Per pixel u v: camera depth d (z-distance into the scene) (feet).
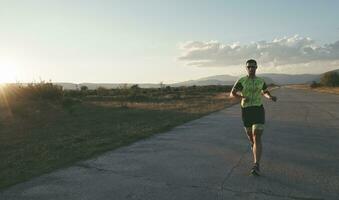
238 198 19.10
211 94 187.62
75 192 20.33
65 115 70.38
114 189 20.72
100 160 27.94
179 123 52.01
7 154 33.60
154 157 28.84
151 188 20.81
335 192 20.08
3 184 22.11
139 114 69.21
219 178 22.72
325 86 362.74
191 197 19.26
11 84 88.02
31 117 65.10
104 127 50.55
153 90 227.61
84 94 160.86
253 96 23.63
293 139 37.35
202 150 31.63
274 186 21.08
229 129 45.50
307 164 26.32
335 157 28.66
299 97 141.90
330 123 51.24
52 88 91.25
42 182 22.35
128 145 34.40
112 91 183.21
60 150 32.99
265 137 38.68
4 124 57.62
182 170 24.71
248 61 23.72
